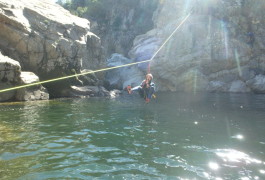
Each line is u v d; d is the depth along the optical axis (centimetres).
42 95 1719
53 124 978
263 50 2881
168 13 3416
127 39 4831
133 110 1348
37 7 2180
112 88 2747
